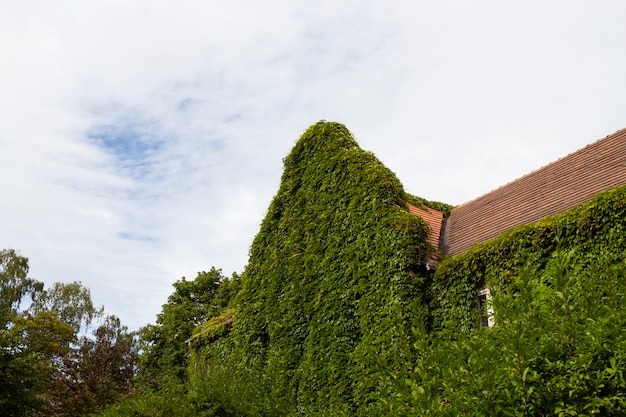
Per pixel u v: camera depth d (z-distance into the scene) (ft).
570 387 18.19
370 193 57.72
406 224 52.26
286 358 61.05
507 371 18.90
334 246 60.59
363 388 49.96
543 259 40.73
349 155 63.10
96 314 190.49
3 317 103.55
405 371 23.70
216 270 160.35
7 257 170.71
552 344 19.52
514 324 19.80
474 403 18.99
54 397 106.22
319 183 67.10
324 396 54.24
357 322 54.39
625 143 49.67
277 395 49.93
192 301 155.63
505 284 42.68
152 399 46.16
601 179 47.11
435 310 48.83
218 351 78.69
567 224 39.96
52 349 117.29
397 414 21.62
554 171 55.93
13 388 87.66
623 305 20.12
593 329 18.97
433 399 20.40
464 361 19.86
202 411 44.73
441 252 56.85
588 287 21.34
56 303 179.63
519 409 18.42
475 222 58.65
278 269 69.00
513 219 52.85
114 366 120.26
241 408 45.68
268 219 75.00
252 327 70.13
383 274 52.54
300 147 73.31
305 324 61.31
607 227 37.63
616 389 17.98
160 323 151.53
